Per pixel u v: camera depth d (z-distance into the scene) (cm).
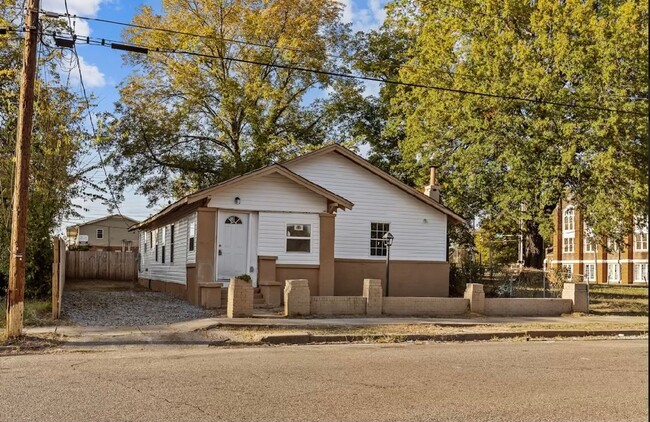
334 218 2147
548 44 2698
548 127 2666
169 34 3284
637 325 1783
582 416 708
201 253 1950
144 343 1284
